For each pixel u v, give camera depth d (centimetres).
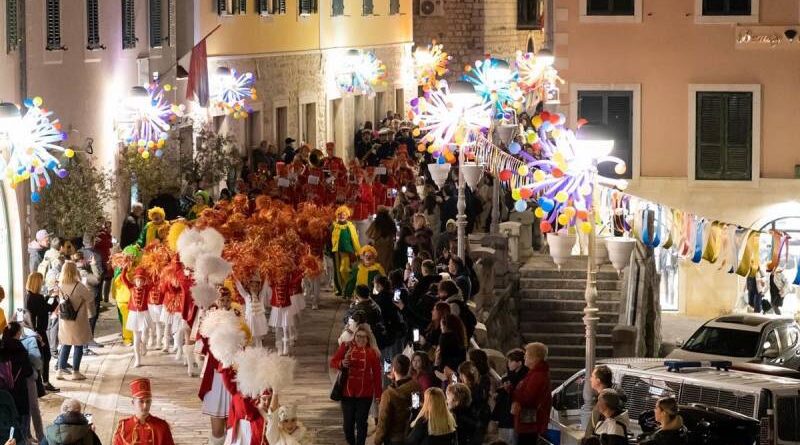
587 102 4484
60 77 3597
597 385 2161
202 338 2398
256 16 5181
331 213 3653
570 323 4228
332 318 3512
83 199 3466
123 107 3972
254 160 4891
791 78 4466
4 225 3228
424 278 2891
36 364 2453
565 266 4316
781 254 3116
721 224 2831
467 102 3359
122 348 3158
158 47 4281
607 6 4453
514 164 3794
